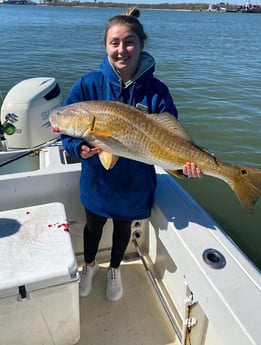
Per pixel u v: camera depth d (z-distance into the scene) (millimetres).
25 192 2326
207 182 5539
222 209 4883
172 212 2084
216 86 12086
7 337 1714
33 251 1684
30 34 28031
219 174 1825
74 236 2598
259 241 4250
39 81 3600
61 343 1885
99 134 1719
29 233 1792
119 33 1780
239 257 1717
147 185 2070
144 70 1896
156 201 2195
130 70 1882
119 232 2223
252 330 1349
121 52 1807
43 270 1586
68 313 1753
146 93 1944
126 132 1723
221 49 23406
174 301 2240
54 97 3586
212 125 8117
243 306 1451
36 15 65062
